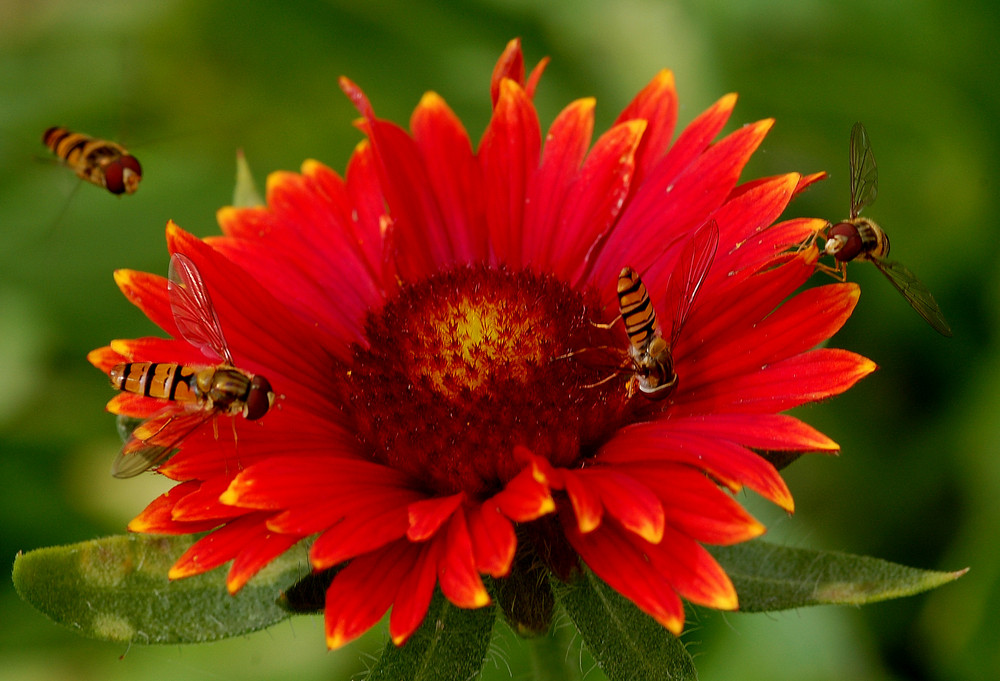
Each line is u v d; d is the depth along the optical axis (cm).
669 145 23
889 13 27
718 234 22
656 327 21
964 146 27
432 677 21
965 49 27
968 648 25
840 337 27
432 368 22
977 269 27
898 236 27
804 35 27
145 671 27
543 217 23
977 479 26
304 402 22
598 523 20
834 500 26
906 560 26
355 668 26
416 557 21
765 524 26
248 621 22
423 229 23
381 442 22
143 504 27
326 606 20
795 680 25
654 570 20
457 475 22
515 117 23
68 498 27
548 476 21
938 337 27
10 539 27
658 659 21
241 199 24
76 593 22
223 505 21
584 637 21
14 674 27
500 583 21
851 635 26
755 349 21
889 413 27
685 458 21
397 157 23
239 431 22
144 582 22
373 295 23
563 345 22
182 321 22
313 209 23
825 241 23
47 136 25
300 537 21
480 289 22
